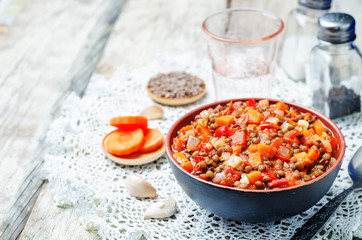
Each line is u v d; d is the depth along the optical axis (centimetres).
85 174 58
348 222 50
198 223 52
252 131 53
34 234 52
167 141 53
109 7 91
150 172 58
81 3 92
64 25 86
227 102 58
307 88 69
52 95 71
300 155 50
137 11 89
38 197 56
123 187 56
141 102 68
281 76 72
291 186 48
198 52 77
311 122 54
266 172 49
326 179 48
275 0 89
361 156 55
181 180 50
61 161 59
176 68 74
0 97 70
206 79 72
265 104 57
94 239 51
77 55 78
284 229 51
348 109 64
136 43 80
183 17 87
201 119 55
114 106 67
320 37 62
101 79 71
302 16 71
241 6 88
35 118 67
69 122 64
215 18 68
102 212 53
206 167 50
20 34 84
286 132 52
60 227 53
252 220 50
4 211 55
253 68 65
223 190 48
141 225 52
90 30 84
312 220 50
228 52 64
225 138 53
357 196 53
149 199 55
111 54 78
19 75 74
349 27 60
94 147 61
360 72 64
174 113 66
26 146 63
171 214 53
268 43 63
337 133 53
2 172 59
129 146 58
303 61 70
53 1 93
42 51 79
